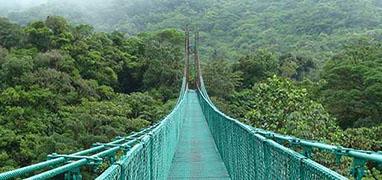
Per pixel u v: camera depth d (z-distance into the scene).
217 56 66.69
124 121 25.38
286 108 13.41
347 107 26.39
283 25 90.44
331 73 29.16
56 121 24.38
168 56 45.91
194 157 10.57
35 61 32.28
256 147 4.57
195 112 25.23
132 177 3.22
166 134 7.87
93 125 24.11
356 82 28.66
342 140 12.77
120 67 42.78
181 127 16.97
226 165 8.73
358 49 32.97
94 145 4.40
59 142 20.75
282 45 76.12
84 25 45.75
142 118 29.14
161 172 6.48
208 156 10.67
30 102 26.02
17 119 24.11
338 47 62.19
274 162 3.65
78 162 3.07
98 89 32.91
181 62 47.62
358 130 16.44
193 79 44.19
